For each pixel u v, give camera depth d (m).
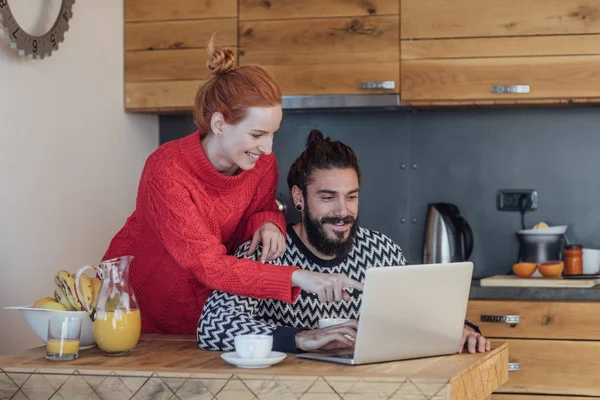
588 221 3.43
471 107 3.39
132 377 1.52
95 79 3.08
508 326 2.96
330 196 1.96
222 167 1.99
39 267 2.64
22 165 2.56
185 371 1.50
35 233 2.62
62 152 2.80
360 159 3.59
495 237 3.50
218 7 3.32
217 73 1.91
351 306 2.02
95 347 1.84
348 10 3.25
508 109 3.49
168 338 1.99
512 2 3.15
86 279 1.89
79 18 2.95
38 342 2.63
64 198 2.81
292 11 3.28
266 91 1.84
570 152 3.45
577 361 2.90
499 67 3.16
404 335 1.60
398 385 1.40
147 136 3.58
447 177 3.54
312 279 1.71
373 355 1.57
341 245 1.99
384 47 3.23
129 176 3.38
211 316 1.79
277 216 2.09
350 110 3.48
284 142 3.64
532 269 3.17
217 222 2.01
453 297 1.65
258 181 2.13
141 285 2.11
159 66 3.35
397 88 3.23
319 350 1.72
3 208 2.46
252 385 1.46
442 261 3.36
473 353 1.73
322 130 3.62
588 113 3.43
